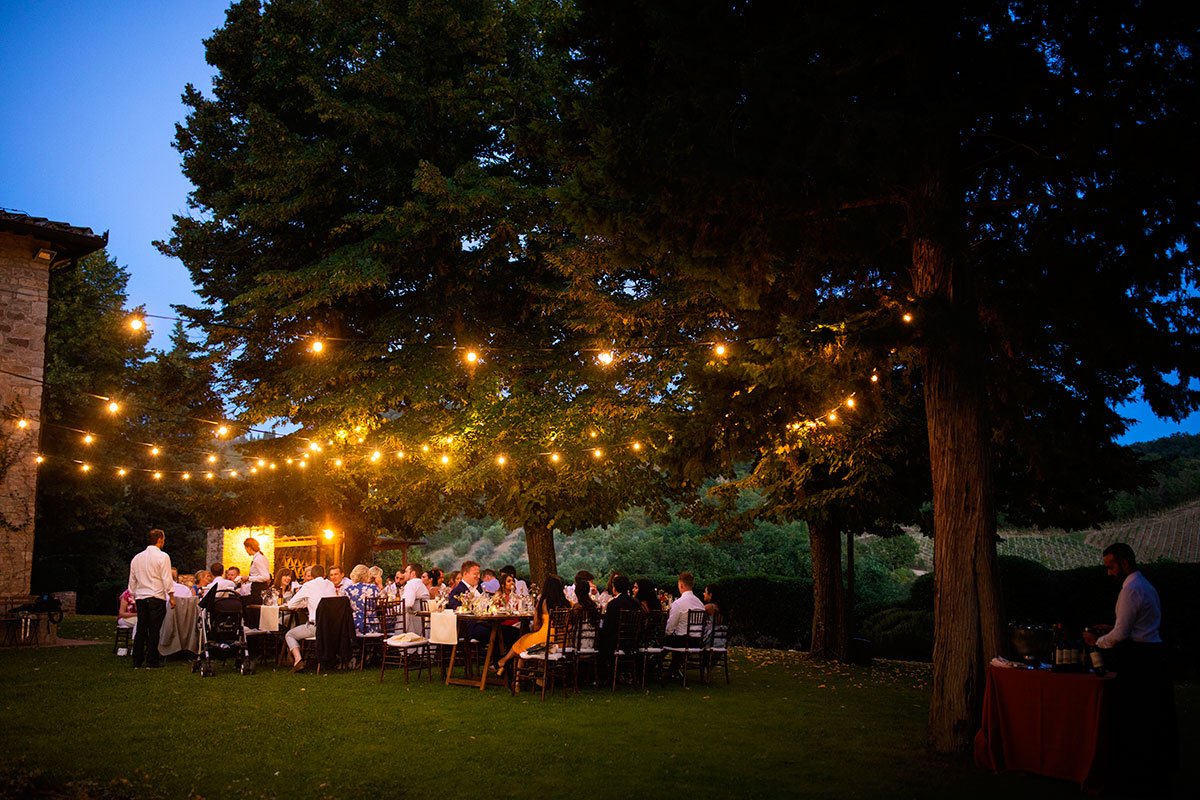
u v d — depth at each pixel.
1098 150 6.21
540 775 5.85
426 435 16.03
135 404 27.98
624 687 10.38
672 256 7.87
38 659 11.83
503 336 17.00
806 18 6.36
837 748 6.86
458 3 16.81
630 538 29.38
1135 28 6.31
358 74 15.43
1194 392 8.14
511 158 16.97
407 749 6.59
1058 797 5.50
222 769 5.88
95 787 5.26
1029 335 8.13
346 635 11.19
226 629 10.84
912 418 12.23
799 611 18.36
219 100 20.81
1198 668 13.03
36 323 15.15
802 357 7.41
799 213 7.00
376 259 15.52
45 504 26.33
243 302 17.16
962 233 6.86
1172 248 6.79
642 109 7.41
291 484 18.95
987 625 6.71
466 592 11.13
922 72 6.89
